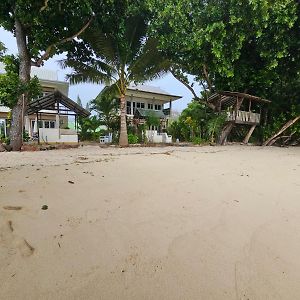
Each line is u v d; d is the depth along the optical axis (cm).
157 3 1334
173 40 1366
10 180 383
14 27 1077
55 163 570
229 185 405
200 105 1895
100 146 1280
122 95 1355
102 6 1119
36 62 1077
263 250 203
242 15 1180
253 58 1535
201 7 1311
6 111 1958
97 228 230
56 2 994
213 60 1355
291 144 1717
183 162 651
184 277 165
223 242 214
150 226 239
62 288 149
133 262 179
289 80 1580
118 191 348
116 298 143
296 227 249
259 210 294
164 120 2548
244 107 1698
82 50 1326
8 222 232
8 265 168
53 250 190
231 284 160
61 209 271
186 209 289
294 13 1174
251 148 1258
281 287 159
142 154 820
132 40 1312
